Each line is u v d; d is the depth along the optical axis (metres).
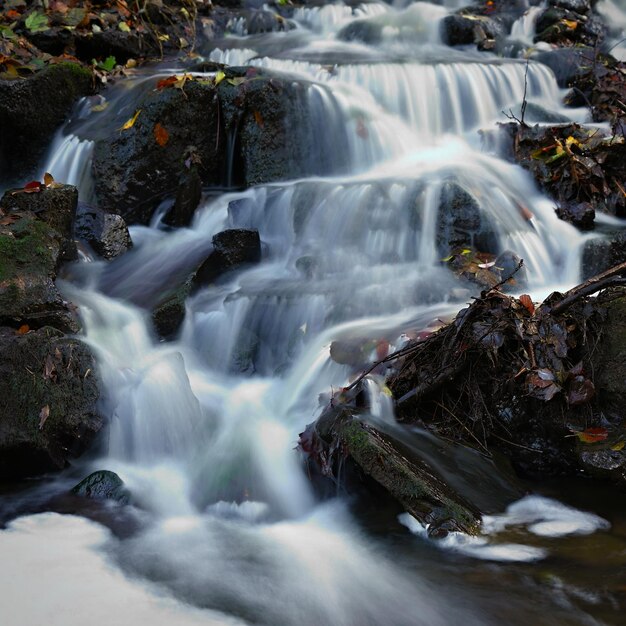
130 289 6.11
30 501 4.41
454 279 5.95
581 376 4.46
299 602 3.46
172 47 9.78
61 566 3.74
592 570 3.60
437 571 3.65
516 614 3.32
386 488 4.05
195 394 5.35
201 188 7.20
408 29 9.98
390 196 6.49
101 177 7.25
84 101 7.99
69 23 8.96
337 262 6.22
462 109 8.22
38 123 7.73
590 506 4.16
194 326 5.84
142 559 3.82
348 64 8.27
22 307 5.11
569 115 8.45
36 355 4.79
